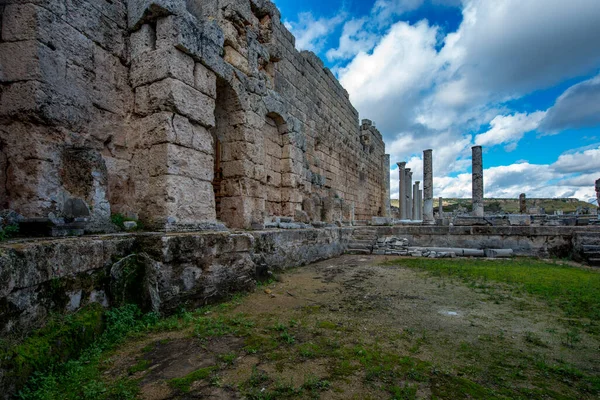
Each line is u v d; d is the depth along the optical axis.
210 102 7.25
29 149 4.81
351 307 5.74
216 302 5.73
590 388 3.10
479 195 23.69
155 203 6.16
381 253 13.61
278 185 11.80
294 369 3.39
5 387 2.59
